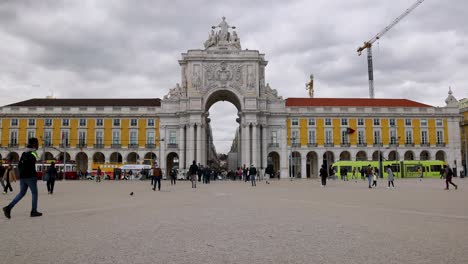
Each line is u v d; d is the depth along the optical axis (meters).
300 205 7.88
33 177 5.96
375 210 6.85
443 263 3.08
